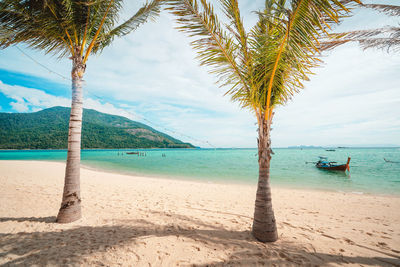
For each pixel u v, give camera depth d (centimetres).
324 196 737
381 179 1277
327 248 302
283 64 260
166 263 246
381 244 323
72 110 375
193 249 282
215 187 912
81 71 374
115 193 672
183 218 423
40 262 238
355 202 643
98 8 362
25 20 330
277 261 257
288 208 558
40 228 338
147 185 894
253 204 580
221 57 288
